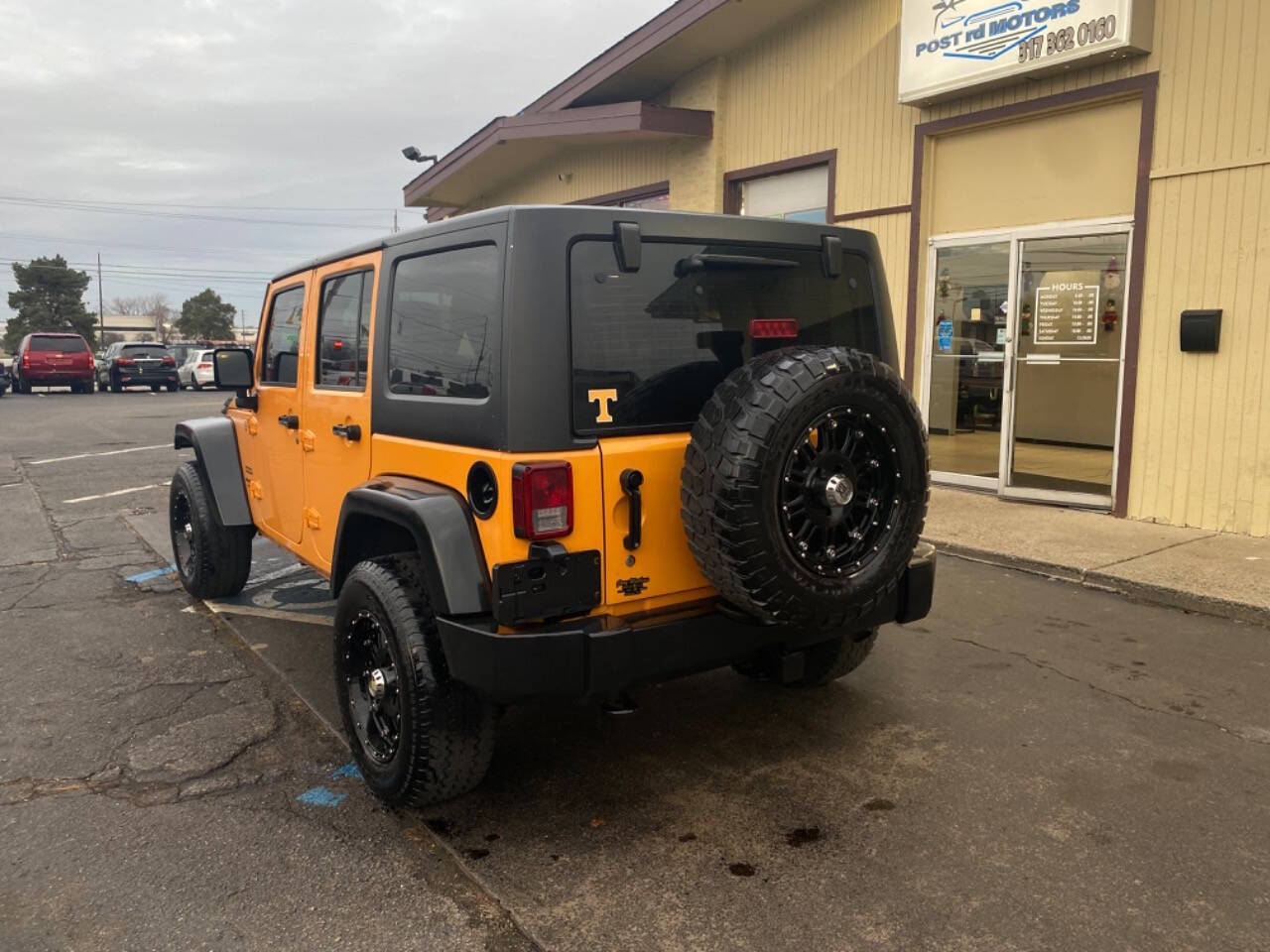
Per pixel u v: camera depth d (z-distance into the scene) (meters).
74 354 29.44
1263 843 3.14
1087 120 7.67
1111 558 6.35
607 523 3.08
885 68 9.20
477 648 2.96
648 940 2.69
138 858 3.13
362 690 3.62
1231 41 6.69
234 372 5.32
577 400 3.05
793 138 10.42
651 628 3.04
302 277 4.64
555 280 3.02
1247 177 6.68
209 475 5.57
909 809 3.40
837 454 3.05
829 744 3.95
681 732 4.10
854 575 3.10
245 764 3.83
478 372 3.13
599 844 3.21
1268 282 6.64
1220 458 7.01
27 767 3.80
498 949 2.67
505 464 2.95
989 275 8.49
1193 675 4.61
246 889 2.96
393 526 3.62
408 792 3.29
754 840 3.22
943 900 2.86
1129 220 7.43
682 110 11.29
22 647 5.26
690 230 3.29
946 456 9.09
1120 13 6.93
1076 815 3.34
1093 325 7.76
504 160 15.09
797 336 3.56
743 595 2.96
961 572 6.45
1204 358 7.02
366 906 2.87
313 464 4.45
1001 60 7.76
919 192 8.90
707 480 2.90
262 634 5.46
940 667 4.78
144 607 6.02
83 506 9.48
